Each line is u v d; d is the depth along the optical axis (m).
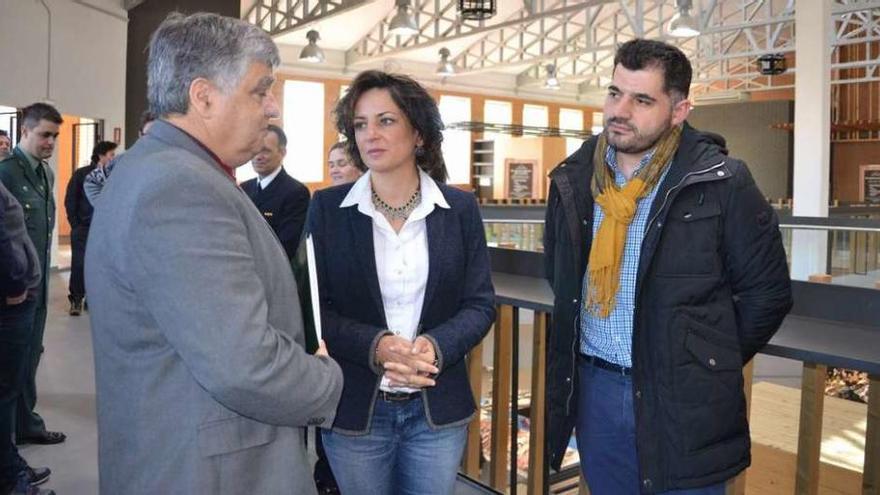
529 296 2.33
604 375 1.58
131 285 1.01
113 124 10.12
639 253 1.49
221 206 1.02
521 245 5.64
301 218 2.69
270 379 1.01
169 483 1.04
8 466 2.57
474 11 7.51
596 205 1.57
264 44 1.12
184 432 1.04
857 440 2.30
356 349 1.53
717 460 1.43
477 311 1.63
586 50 16.44
